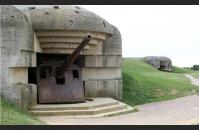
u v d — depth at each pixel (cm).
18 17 1600
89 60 2053
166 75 3650
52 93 1788
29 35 1692
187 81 3284
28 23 1681
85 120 1534
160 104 2197
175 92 2608
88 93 2069
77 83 1856
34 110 1638
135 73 2808
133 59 4606
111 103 1869
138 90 2422
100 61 2078
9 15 1579
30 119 1340
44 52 1861
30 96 1636
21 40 1609
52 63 1848
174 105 2134
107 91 2125
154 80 2722
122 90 2308
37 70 1806
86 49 1953
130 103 2195
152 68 4238
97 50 2055
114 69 2159
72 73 1862
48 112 1623
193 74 4584
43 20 1778
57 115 1630
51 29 1777
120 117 1659
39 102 1762
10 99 1561
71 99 1809
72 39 1827
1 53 1567
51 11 1812
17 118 1258
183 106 2078
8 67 1571
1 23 1566
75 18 1802
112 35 2080
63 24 1778
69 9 1845
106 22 1967
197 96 2592
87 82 2066
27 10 1831
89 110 1684
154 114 1769
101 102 1858
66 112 1644
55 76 1822
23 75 1694
